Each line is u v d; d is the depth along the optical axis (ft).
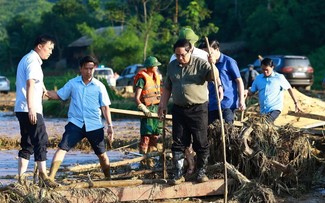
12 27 350.64
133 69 160.66
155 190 31.86
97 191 30.86
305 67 132.36
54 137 61.93
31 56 31.91
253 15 228.84
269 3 238.48
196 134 32.42
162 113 33.96
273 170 34.17
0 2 472.85
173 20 212.84
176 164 32.78
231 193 33.09
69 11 319.06
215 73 31.40
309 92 125.49
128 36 208.74
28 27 325.01
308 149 35.78
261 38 225.15
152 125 41.73
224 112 38.04
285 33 216.95
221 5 269.23
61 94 33.35
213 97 37.78
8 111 109.70
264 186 32.76
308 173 35.91
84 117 33.19
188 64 32.19
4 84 174.40
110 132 33.68
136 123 81.87
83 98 33.17
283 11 219.20
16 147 59.06
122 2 210.18
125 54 210.59
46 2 484.33
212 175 33.96
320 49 203.72
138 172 36.19
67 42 308.81
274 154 35.09
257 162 34.24
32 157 49.93
